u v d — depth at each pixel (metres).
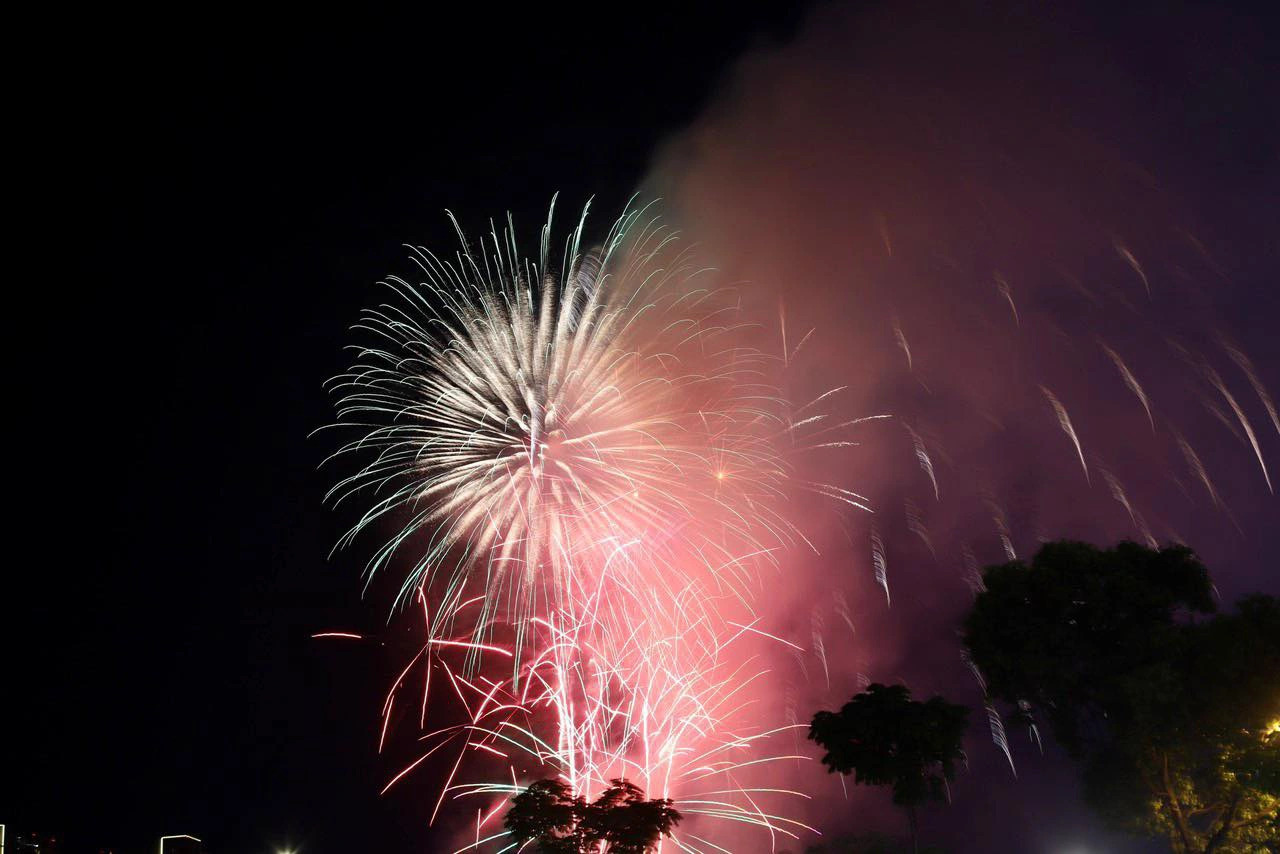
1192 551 26.20
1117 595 25.73
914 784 23.91
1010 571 27.00
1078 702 26.66
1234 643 24.39
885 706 24.25
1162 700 24.05
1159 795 26.33
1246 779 25.09
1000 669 26.55
